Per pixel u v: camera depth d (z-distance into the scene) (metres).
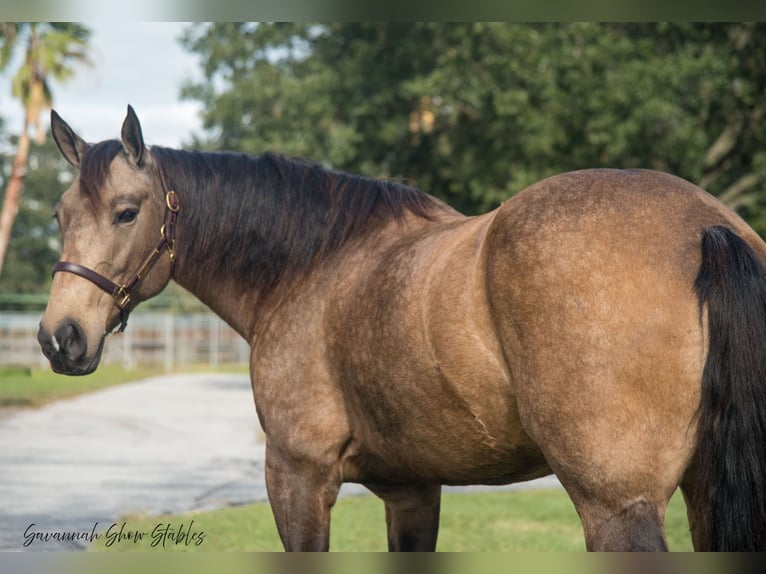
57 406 26.59
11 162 79.62
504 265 3.92
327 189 5.57
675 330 3.59
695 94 23.72
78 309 5.22
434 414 4.34
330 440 5.06
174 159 5.76
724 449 3.50
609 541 3.66
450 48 28.70
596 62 24.00
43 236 79.69
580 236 3.78
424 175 30.47
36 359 44.66
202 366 47.75
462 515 10.99
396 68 29.17
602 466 3.65
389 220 5.26
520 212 3.98
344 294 5.04
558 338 3.72
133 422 22.50
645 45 23.69
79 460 16.09
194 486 13.25
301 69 31.09
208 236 5.73
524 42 24.75
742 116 24.88
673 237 3.71
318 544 5.16
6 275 76.81
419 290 4.36
